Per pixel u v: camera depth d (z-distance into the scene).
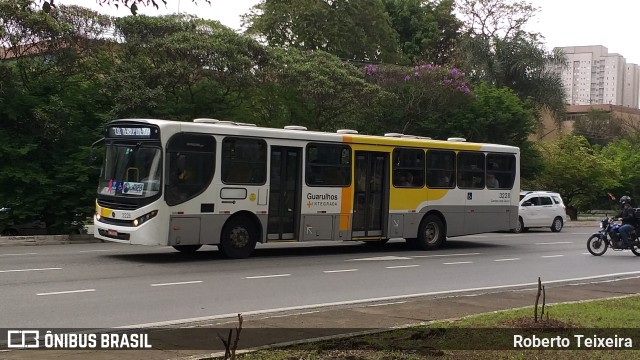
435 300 10.43
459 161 19.97
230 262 15.02
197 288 11.34
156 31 23.42
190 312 9.25
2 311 9.04
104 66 23.02
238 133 15.38
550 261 17.52
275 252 17.69
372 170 17.97
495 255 18.61
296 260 15.95
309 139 16.59
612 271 15.52
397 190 18.42
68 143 21.59
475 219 20.31
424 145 19.08
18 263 14.05
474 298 10.70
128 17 22.88
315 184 16.67
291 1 36.06
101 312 9.10
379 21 39.06
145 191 14.30
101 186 15.26
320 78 25.94
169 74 22.25
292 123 28.38
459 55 42.09
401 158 18.56
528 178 39.19
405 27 48.31
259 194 15.73
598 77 101.00
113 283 11.63
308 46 36.34
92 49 22.22
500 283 13.05
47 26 20.39
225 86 23.92
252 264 14.83
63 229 20.89
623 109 87.31
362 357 6.52
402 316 8.95
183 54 22.69
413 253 18.42
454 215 19.80
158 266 14.02
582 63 101.75
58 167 20.72
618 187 50.38
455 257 17.75
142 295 10.52
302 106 28.12
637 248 19.05
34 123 20.47
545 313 9.07
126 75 21.75
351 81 27.20
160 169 14.30
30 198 19.92
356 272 14.11
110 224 14.74
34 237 18.95
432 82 32.41
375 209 18.03
